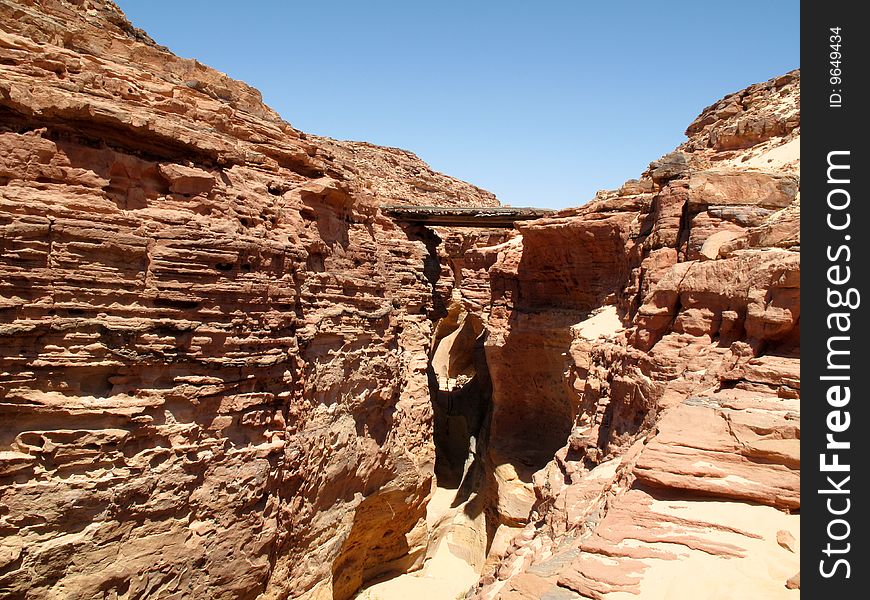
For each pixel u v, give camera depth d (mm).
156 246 12891
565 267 31047
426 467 26328
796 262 10719
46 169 11891
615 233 26453
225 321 14094
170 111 14734
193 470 13508
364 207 23797
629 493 9969
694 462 9617
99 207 12305
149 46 15805
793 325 10938
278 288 15727
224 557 14023
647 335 15531
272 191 17594
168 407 13102
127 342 12312
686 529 8758
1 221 10906
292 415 16375
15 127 11695
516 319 33656
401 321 26203
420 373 27281
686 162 22156
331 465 18859
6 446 11094
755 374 10906
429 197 62969
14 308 10961
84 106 12062
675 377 13078
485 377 45281
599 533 9055
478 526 30344
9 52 12008
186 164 14375
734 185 17859
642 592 7770
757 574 7703
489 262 41031
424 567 26234
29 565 10930
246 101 18406
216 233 13828
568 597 8023
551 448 31750
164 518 12852
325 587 18609
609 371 18062
